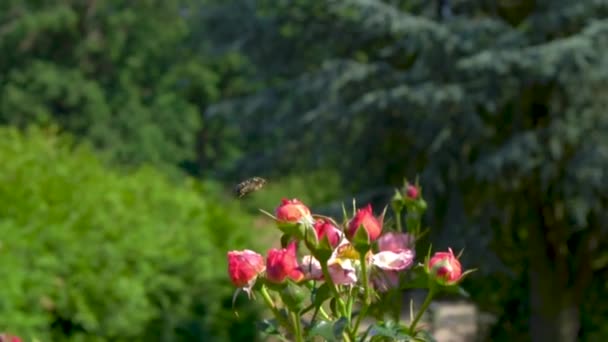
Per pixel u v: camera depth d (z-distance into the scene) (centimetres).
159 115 4175
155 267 564
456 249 1214
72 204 545
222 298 608
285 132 1471
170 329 564
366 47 1438
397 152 1391
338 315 202
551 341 1129
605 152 1167
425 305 200
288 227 188
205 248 613
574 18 1270
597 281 920
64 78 3922
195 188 765
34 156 642
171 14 4169
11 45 3944
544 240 1169
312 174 1549
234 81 4081
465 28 1276
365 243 191
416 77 1319
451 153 1288
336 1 1328
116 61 4156
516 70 1234
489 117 1330
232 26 1508
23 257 484
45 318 475
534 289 1141
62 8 3922
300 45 1475
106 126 4019
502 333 912
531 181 1205
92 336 508
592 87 1220
